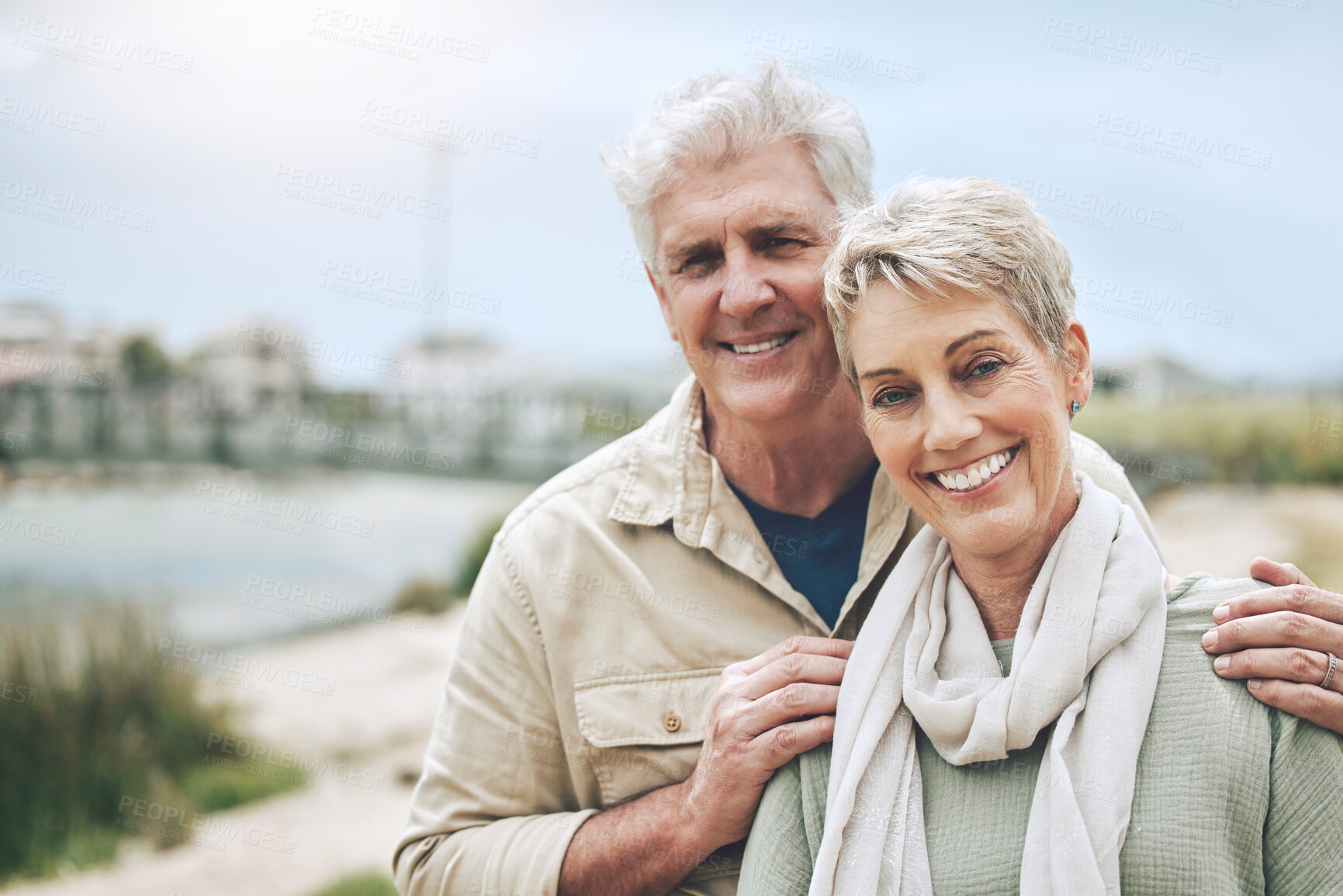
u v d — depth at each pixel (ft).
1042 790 3.96
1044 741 4.16
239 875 15.19
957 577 4.63
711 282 5.58
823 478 5.93
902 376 4.19
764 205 5.36
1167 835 3.80
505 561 6.16
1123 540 4.36
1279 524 27.20
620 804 5.78
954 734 4.21
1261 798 3.85
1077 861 3.74
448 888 5.71
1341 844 3.81
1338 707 3.91
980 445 4.10
